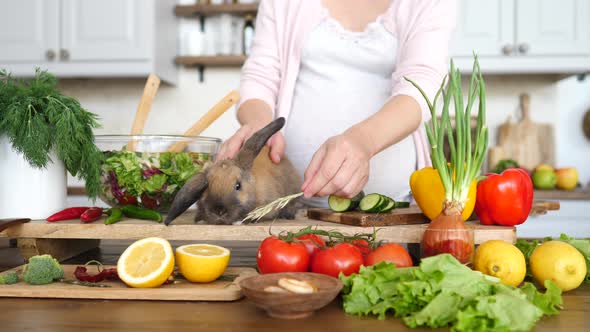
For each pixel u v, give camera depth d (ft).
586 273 3.28
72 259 4.02
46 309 2.72
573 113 10.03
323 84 5.48
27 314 2.63
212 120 4.90
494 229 3.60
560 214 8.51
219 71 10.37
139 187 4.32
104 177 4.39
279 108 5.58
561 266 2.97
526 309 2.38
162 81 9.80
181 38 10.43
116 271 3.13
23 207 4.01
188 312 2.67
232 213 3.69
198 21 10.38
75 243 4.18
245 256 4.13
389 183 5.45
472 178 3.13
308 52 5.49
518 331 2.37
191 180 3.67
